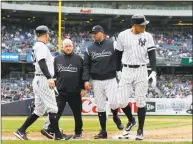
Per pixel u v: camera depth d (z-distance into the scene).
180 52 43.31
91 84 8.95
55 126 8.14
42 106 8.22
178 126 15.59
